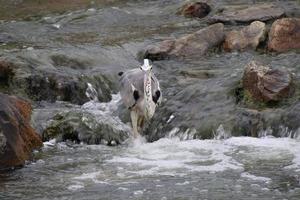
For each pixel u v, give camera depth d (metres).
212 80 27.00
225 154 21.70
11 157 21.16
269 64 29.11
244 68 27.23
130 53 34.34
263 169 20.02
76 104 28.73
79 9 46.09
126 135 24.64
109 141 24.17
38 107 27.73
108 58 33.00
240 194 17.98
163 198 17.88
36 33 38.94
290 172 19.64
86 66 31.69
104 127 24.48
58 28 40.47
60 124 24.62
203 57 32.78
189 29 38.69
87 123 24.53
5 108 21.98
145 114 23.27
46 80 28.92
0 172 20.72
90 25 41.25
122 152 22.81
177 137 24.33
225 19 38.53
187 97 25.95
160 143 23.72
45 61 31.00
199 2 42.22
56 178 19.98
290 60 29.67
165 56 32.91
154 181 19.33
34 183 19.55
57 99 28.72
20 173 20.58
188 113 24.95
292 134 22.98
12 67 29.45
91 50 33.59
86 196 18.23
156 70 31.11
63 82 28.92
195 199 17.72
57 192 18.66
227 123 23.84
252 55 32.16
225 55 32.75
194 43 33.31
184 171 20.17
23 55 31.09
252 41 33.12
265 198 17.62
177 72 30.02
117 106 27.66
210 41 33.56
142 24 40.94
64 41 36.44
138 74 23.53
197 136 23.97
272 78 24.66
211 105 25.02
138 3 47.38
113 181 19.48
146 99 22.78
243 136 23.45
